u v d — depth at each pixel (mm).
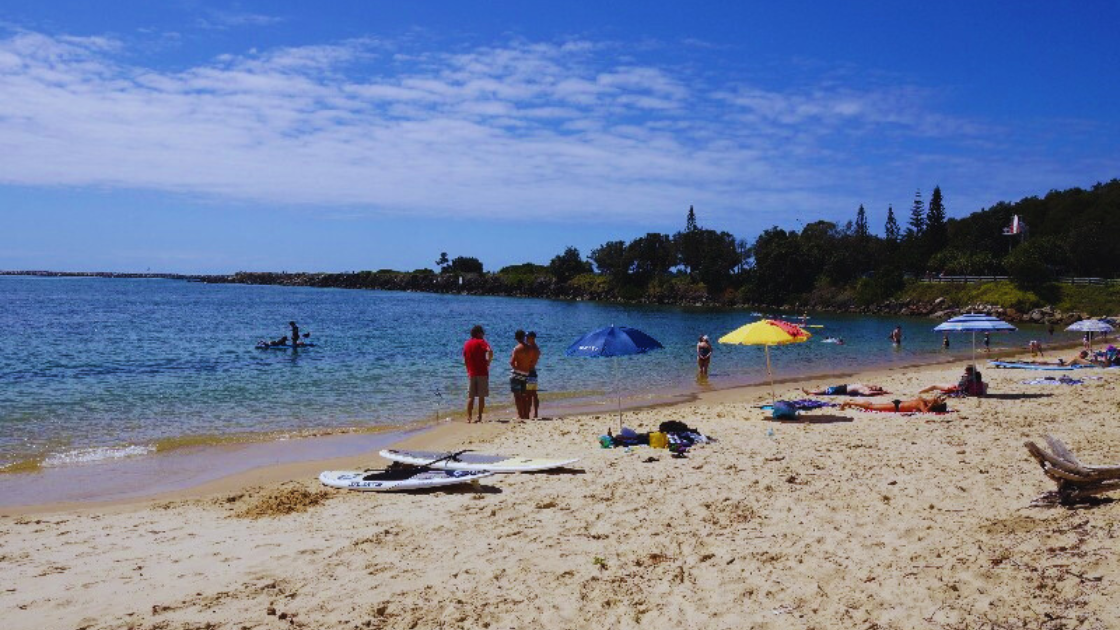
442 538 7719
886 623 5207
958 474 9477
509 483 10062
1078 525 6527
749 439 12773
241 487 10508
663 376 25125
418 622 5660
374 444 13742
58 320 59219
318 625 5617
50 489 10461
